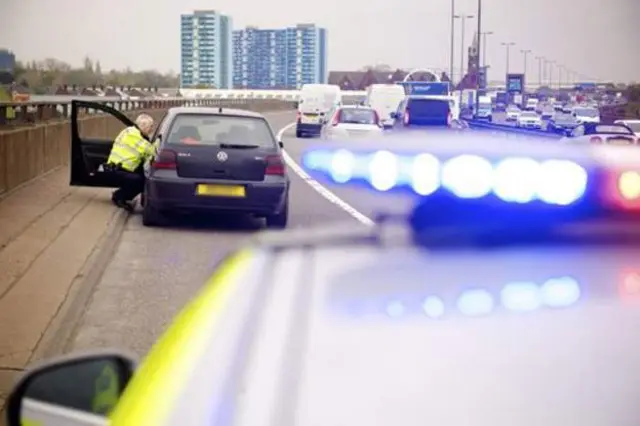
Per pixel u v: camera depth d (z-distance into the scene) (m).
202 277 14.69
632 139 44.84
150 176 19.61
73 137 21.73
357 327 2.92
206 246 17.66
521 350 2.70
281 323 3.09
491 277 3.11
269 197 19.64
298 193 28.67
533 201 3.69
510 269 3.16
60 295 12.62
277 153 19.92
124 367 4.20
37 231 17.73
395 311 2.96
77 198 23.03
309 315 3.04
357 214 23.27
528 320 2.83
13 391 4.08
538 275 3.08
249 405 2.78
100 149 22.28
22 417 4.08
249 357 2.98
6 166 22.72
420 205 4.26
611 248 3.30
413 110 48.62
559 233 3.46
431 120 48.62
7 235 17.17
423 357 2.73
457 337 2.80
